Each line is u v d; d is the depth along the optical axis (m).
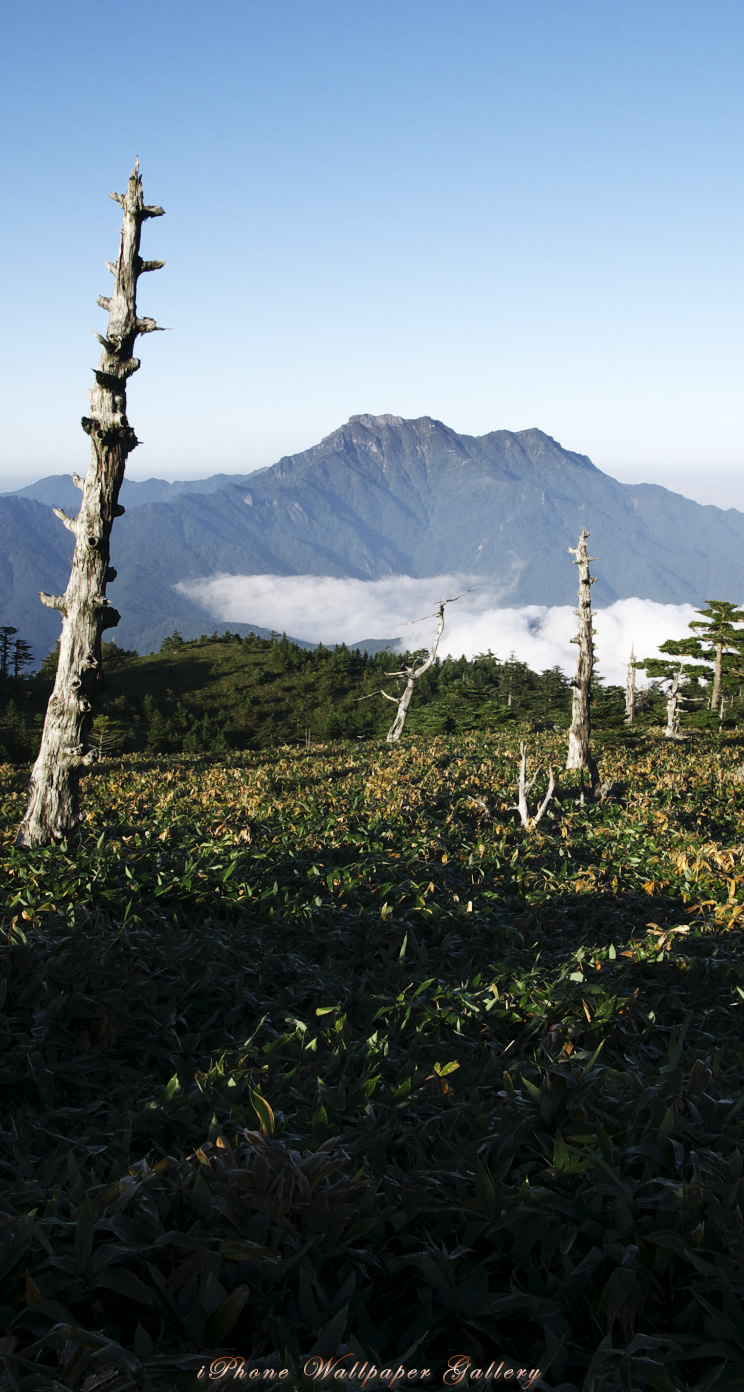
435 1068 4.86
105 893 8.79
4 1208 3.19
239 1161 3.54
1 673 124.75
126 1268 2.96
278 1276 2.89
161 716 114.00
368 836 13.96
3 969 6.29
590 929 9.84
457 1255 3.03
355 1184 3.29
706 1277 2.94
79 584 11.67
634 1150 3.61
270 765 28.92
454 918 9.45
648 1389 2.61
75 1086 5.02
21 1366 2.43
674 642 60.97
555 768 27.11
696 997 7.30
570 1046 5.50
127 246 11.48
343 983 7.19
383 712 117.12
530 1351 2.82
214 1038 6.08
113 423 11.54
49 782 11.76
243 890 9.67
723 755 35.06
